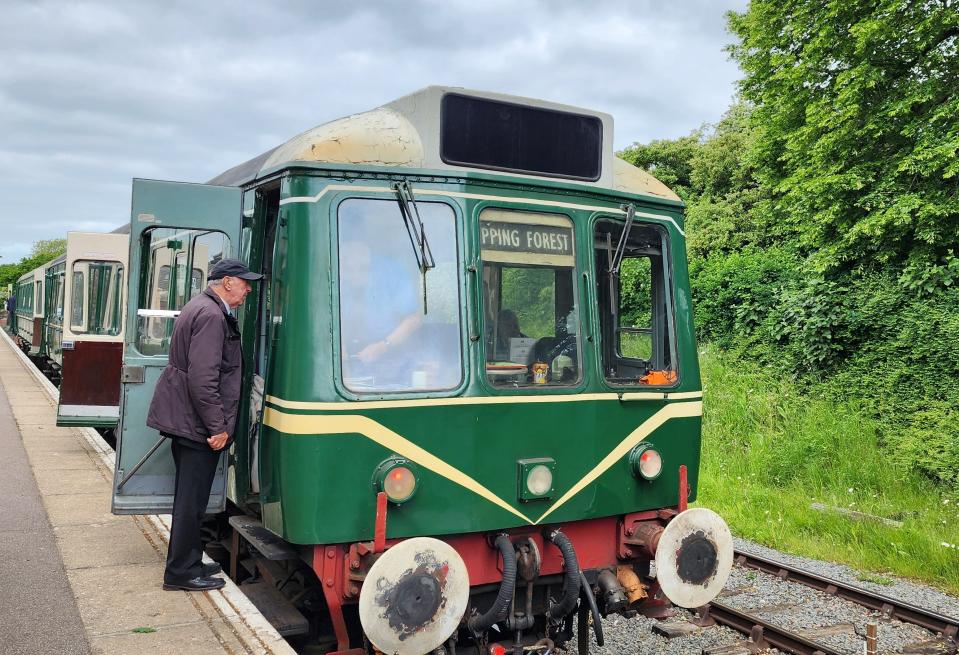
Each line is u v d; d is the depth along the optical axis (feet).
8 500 23.54
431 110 14.23
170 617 14.58
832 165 37.47
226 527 20.88
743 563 24.00
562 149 15.57
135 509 16.48
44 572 17.03
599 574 15.17
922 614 19.10
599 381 15.15
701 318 49.34
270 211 16.69
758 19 41.37
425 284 13.80
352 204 13.51
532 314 14.75
